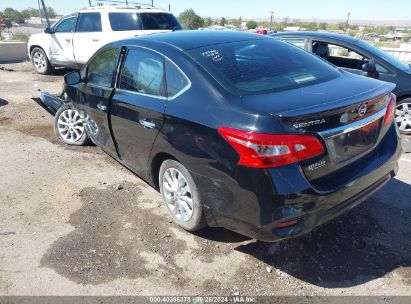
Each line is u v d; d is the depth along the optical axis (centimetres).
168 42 368
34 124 678
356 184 297
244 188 276
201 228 351
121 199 423
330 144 279
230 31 418
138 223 379
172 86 339
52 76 1156
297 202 268
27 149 563
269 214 271
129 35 1018
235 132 274
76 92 488
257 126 265
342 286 300
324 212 285
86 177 476
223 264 324
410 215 391
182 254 336
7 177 475
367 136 310
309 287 299
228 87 304
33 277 309
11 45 1522
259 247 343
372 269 317
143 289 298
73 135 579
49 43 1129
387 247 343
